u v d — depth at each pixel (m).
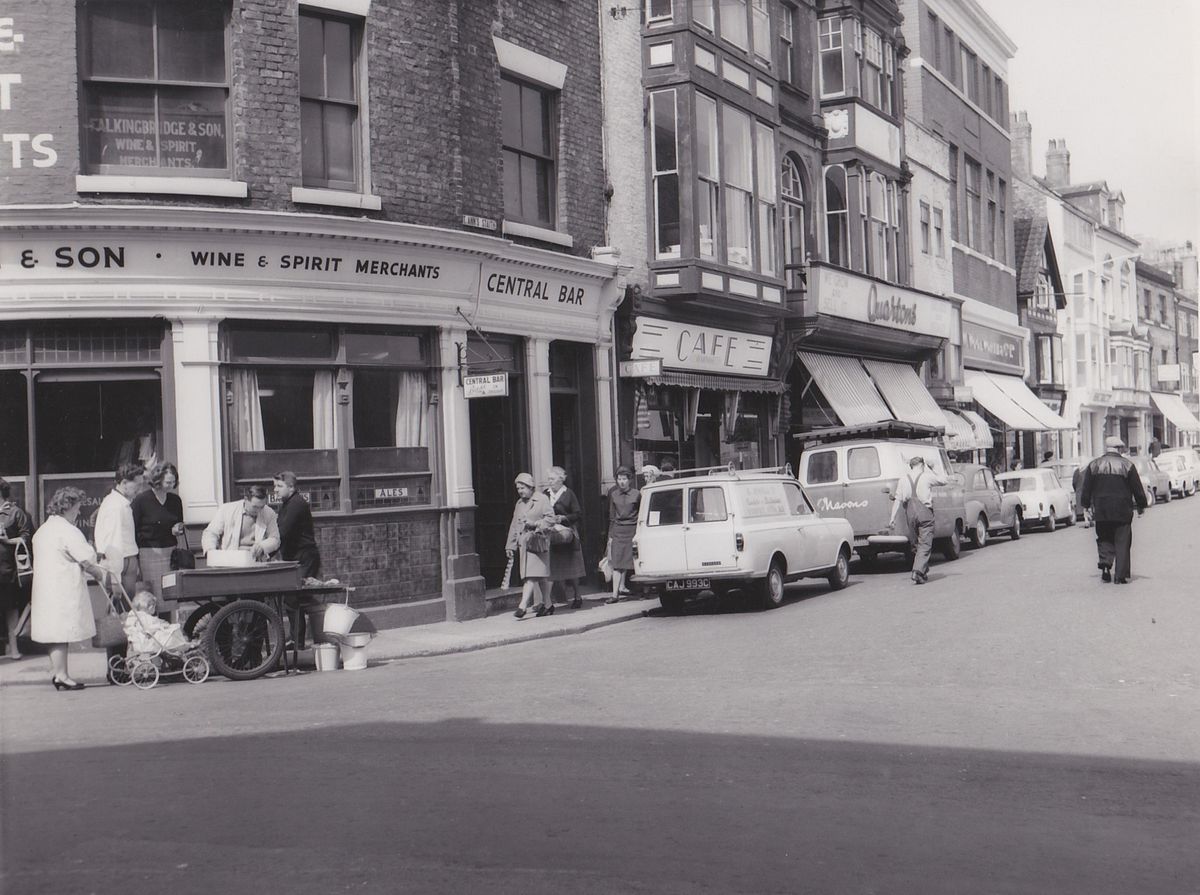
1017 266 46.69
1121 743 7.83
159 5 14.12
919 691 9.76
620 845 5.72
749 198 23.64
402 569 15.47
